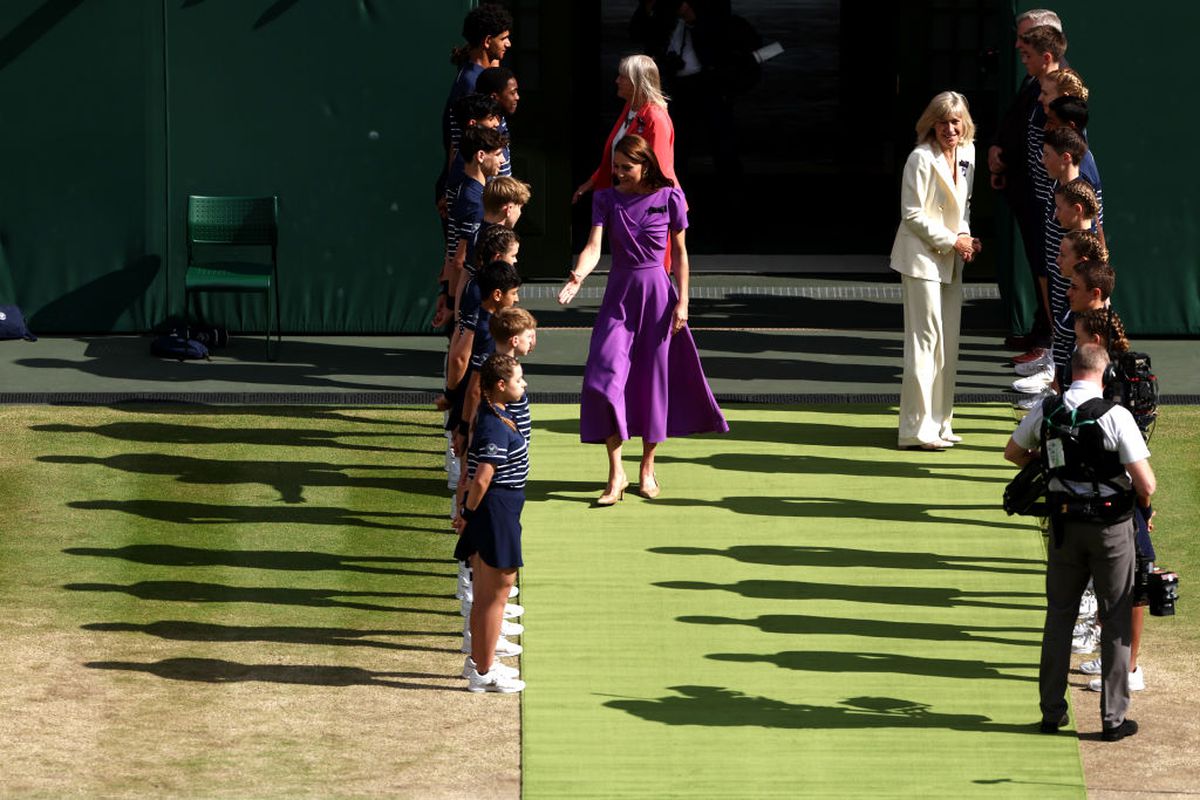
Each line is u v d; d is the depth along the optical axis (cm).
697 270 6550
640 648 3566
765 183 8038
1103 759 3147
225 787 3012
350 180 5666
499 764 3114
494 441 3253
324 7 5569
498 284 3591
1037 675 3472
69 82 5581
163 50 5572
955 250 4616
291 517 4256
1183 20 5494
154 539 4106
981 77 6456
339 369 5400
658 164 4266
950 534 4144
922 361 4641
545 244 6325
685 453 4681
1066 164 4094
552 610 3734
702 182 7994
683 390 4409
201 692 3366
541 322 5869
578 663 3500
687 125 7462
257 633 3631
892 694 3384
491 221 3809
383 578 3928
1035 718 3297
